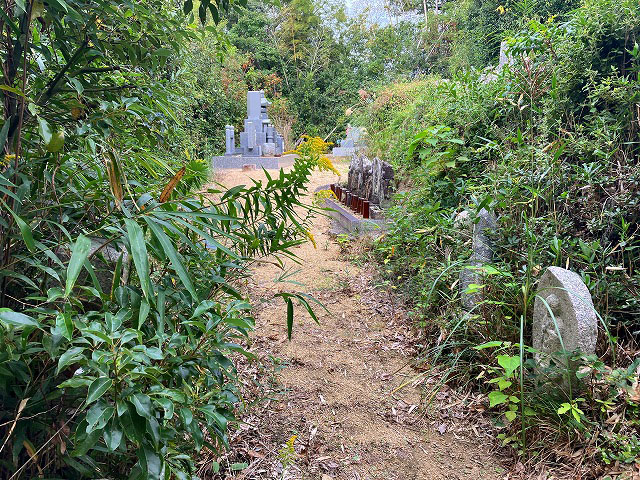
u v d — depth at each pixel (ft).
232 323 4.36
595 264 8.75
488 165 12.30
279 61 83.15
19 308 4.21
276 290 14.10
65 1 4.31
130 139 6.15
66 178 4.49
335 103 80.64
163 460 3.52
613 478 6.10
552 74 12.25
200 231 3.91
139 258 3.25
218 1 5.76
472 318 9.10
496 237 10.12
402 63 66.69
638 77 9.95
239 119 52.85
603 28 11.62
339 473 6.91
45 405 3.82
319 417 8.25
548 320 7.75
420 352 10.44
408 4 81.30
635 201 8.87
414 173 15.98
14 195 3.40
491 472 6.97
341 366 10.07
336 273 15.66
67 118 4.94
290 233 6.43
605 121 10.57
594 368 6.86
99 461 4.33
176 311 4.92
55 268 4.27
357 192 23.44
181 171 4.32
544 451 7.00
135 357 3.21
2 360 3.18
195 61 32.96
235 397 5.23
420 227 12.84
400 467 7.11
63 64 5.59
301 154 6.59
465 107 14.37
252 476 6.61
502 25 32.50
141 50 5.67
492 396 7.50
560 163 10.23
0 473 3.68
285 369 9.80
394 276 14.35
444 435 7.88
